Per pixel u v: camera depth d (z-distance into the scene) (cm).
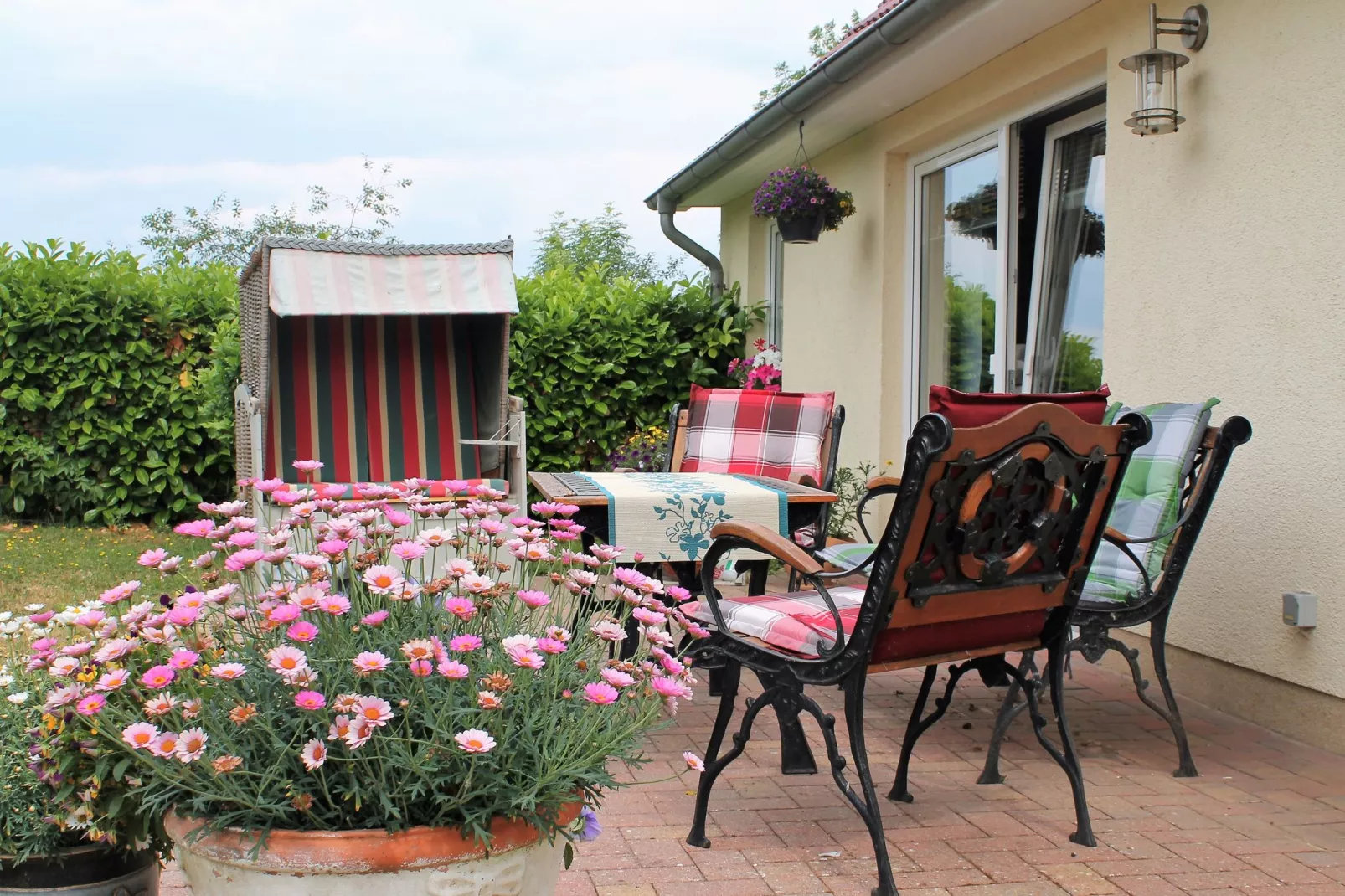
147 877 209
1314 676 382
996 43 559
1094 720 412
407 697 179
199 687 182
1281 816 314
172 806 178
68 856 200
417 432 652
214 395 801
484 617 199
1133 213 480
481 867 172
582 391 890
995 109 607
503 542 232
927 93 651
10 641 214
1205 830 304
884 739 389
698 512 387
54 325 822
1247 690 414
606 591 268
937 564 254
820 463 536
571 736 178
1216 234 431
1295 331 393
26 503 853
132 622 188
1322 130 380
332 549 194
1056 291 580
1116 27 490
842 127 737
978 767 358
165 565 206
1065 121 571
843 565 409
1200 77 438
